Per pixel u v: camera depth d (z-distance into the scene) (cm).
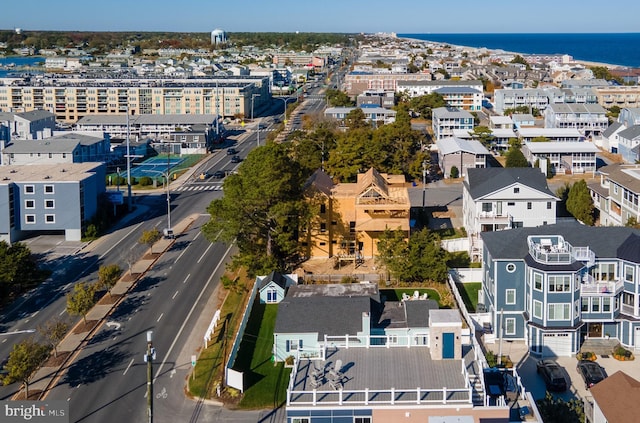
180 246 10075
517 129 18425
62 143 15175
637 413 4412
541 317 6381
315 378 4522
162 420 5388
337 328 6359
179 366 6319
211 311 7625
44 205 10319
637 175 9781
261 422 5350
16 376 5519
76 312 7031
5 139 17725
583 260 6406
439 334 4788
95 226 10612
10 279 8000
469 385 4347
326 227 9425
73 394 5809
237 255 9019
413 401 4269
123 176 15288
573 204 10800
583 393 5662
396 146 14450
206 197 13488
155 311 7631
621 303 6506
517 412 4688
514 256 6650
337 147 14138
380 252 8738
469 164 14600
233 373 5838
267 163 8706
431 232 10231
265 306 7744
